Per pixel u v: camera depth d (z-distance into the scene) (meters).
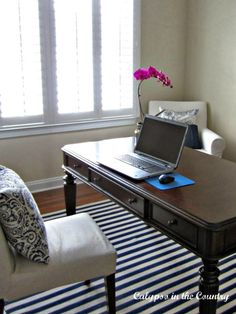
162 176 1.97
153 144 2.29
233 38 3.89
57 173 3.96
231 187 1.90
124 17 3.98
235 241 1.58
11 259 1.65
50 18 3.56
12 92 3.50
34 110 3.66
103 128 4.14
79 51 3.79
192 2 4.30
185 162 2.37
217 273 1.57
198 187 1.90
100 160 2.34
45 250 1.66
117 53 4.02
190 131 3.85
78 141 4.01
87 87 3.92
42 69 3.62
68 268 1.71
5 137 3.55
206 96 4.34
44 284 1.68
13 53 3.43
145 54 4.24
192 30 4.37
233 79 3.97
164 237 2.84
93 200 3.61
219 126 4.24
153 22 4.20
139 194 1.89
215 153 3.67
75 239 1.87
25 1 3.39
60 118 3.83
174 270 2.41
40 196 3.72
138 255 2.59
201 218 1.54
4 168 1.89
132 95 4.24
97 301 2.11
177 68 4.52
